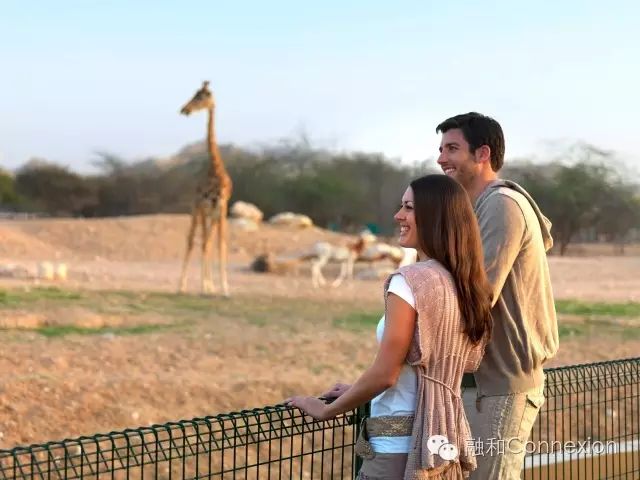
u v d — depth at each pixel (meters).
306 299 16.23
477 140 3.44
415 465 2.67
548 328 3.38
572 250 43.66
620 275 25.11
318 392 7.86
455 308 2.72
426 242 2.77
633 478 5.02
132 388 7.23
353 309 14.76
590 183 44.88
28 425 6.20
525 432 3.32
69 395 6.84
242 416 2.98
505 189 3.31
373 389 2.68
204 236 16.58
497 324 3.26
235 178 51.06
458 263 2.75
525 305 3.28
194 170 52.06
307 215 51.19
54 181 50.50
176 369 8.50
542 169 46.97
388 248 22.73
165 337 10.33
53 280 17.48
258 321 12.47
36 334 9.85
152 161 52.78
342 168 53.25
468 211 2.80
